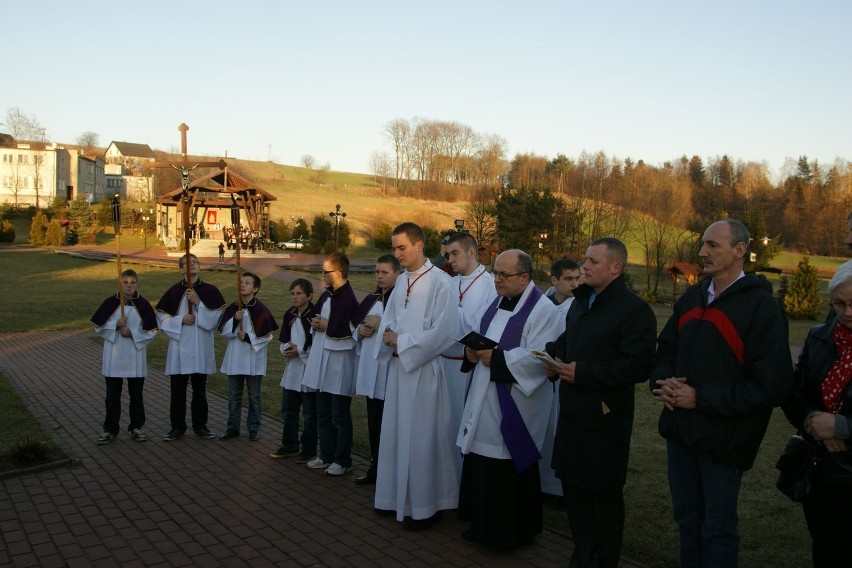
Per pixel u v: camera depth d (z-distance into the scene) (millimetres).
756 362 3543
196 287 7691
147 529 5012
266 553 4645
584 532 4219
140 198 93062
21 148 81562
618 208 51312
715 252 3764
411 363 5090
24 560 4461
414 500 5121
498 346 4805
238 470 6484
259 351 7590
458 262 6109
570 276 6219
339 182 117250
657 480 6449
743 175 89188
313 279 33906
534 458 4691
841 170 87750
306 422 6805
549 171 93312
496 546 4691
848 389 3371
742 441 3631
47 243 51031
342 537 4969
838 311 3377
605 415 4066
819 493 3529
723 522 3682
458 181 113062
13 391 9578
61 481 6059
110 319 7281
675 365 3895
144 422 7629
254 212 51281
